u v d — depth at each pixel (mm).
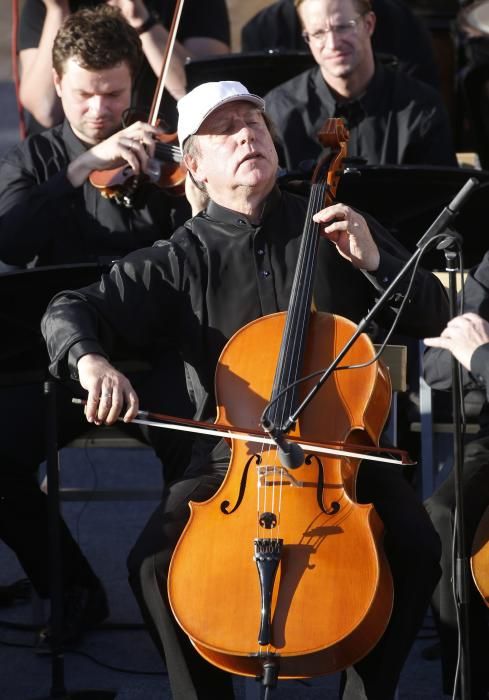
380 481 12680
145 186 16984
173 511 12523
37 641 15609
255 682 13148
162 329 13750
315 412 12500
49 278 13609
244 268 13516
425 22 27656
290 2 24000
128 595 16984
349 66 18844
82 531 19031
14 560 18109
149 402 15438
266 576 11078
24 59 22500
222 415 12672
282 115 19484
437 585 12930
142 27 20656
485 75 24328
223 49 22109
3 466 15281
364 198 15227
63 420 15516
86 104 17078
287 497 11875
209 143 13398
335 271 13531
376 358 11562
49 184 16641
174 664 11953
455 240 11109
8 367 14758
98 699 13883
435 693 14172
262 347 12945
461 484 11414
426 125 19312
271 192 13641
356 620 10930
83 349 12719
